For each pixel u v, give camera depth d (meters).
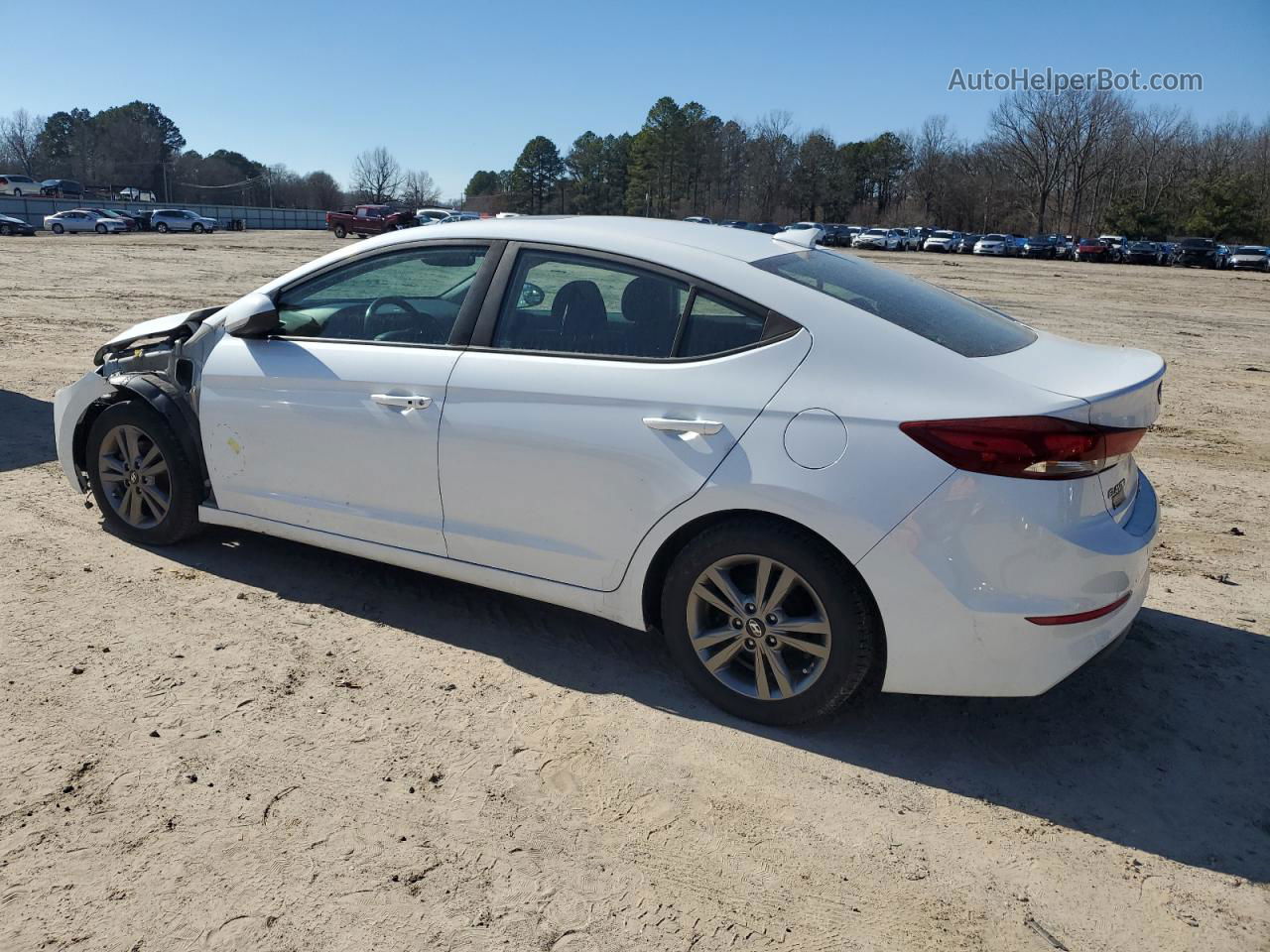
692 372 3.11
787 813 2.75
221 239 45.84
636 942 2.25
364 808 2.68
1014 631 2.75
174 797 2.69
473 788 2.79
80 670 3.34
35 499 5.09
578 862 2.51
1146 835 2.72
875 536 2.78
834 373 2.93
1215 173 79.19
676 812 2.73
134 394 4.29
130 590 4.01
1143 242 55.69
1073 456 2.70
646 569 3.21
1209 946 2.31
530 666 3.54
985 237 60.19
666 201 118.19
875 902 2.42
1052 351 3.22
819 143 114.69
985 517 2.71
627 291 3.29
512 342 3.45
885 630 2.85
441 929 2.26
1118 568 2.82
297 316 3.96
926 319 3.15
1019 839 2.68
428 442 3.53
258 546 4.56
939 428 2.75
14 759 2.82
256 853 2.48
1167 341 15.29
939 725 3.25
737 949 2.25
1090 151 95.75
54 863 2.41
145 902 2.30
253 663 3.46
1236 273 46.00
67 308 14.44
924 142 112.56
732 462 2.97
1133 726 3.29
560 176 129.12
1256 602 4.39
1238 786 2.97
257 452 3.99
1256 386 10.88
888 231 65.75
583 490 3.25
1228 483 6.58
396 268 3.79
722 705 3.22
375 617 3.89
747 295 3.11
